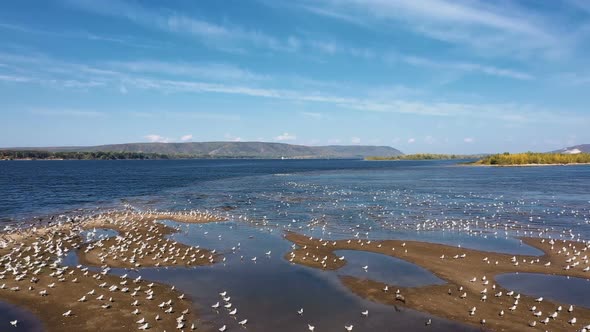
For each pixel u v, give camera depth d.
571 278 30.61
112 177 138.88
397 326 22.91
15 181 117.00
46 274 31.19
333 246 40.38
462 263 34.25
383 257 36.34
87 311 24.72
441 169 198.62
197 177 141.88
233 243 42.00
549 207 64.19
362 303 26.08
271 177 142.25
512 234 45.22
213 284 29.53
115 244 40.59
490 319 23.66
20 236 43.28
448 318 23.84
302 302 26.28
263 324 23.27
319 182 117.44
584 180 116.25
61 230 46.88
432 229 48.06
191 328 22.66
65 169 194.62
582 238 43.12
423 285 29.20
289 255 36.72
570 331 22.17
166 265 34.06
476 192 86.25
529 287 28.75
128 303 25.91
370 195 81.62
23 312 24.62
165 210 64.19
